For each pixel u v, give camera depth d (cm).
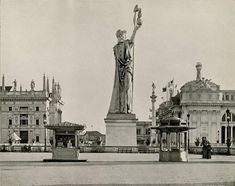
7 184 2214
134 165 3516
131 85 7456
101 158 4697
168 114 14388
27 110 13338
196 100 13675
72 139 4006
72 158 3978
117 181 2325
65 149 3978
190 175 2666
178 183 2253
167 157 4084
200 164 3700
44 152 6625
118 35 7425
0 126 13388
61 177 2514
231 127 13775
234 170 3050
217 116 13675
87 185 2178
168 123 4153
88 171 2916
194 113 13675
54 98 13500
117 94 7412
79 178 2462
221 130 13750
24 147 6944
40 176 2561
